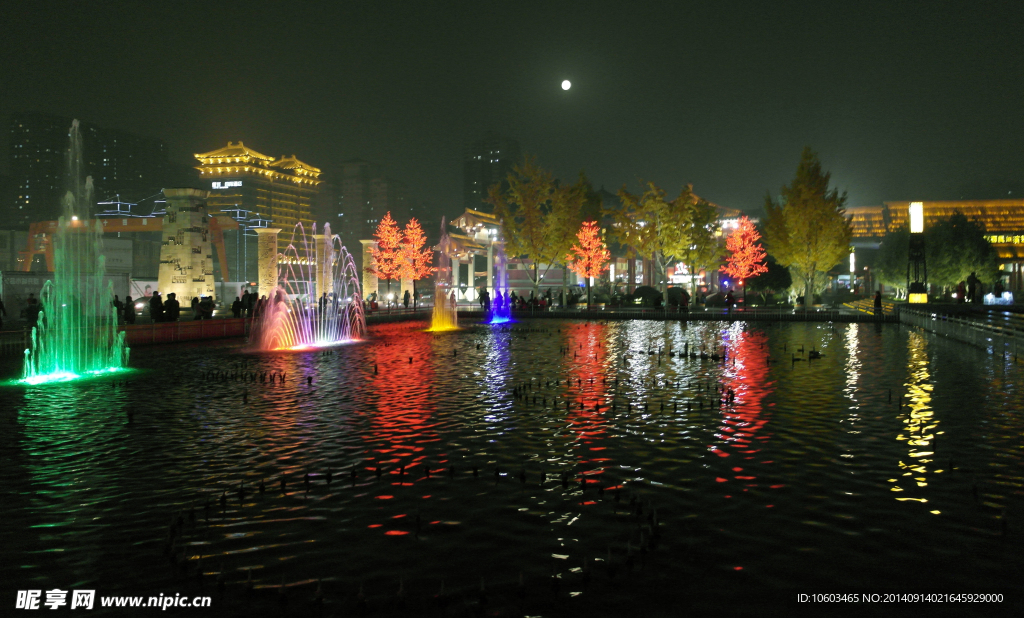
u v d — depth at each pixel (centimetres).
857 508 687
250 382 1623
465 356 2211
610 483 779
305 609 491
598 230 5509
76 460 894
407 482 789
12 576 546
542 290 7288
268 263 4941
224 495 742
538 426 1095
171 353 2344
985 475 798
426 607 492
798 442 969
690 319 4278
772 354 2186
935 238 6469
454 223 7862
